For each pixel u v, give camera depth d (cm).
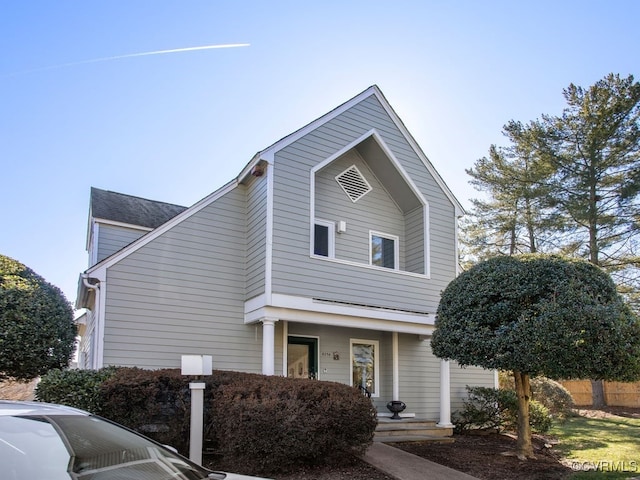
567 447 1077
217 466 737
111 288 993
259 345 1116
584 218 2067
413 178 1302
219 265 1109
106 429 361
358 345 1284
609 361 758
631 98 1997
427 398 1311
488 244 2489
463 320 855
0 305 938
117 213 1343
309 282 1073
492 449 999
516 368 796
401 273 1221
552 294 786
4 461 284
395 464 784
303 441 702
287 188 1085
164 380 802
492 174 2406
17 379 978
